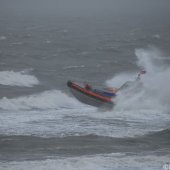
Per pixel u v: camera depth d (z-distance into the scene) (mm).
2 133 47000
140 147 43031
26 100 65375
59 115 56719
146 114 56906
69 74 93938
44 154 40281
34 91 74438
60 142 44031
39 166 36281
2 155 39906
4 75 84812
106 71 97375
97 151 41438
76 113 58094
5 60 108438
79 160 37781
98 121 53062
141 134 47531
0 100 64250
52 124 51281
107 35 189125
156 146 43406
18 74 86625
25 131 47969
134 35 187375
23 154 40250
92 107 63719
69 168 35938
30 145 42969
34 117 55344
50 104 65812
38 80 85938
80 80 87875
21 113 58375
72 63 110188
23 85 81188
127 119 54375
